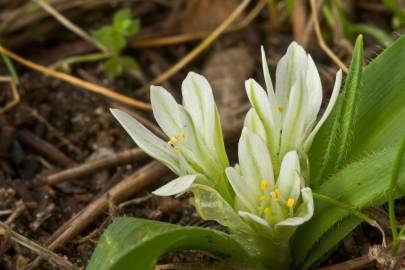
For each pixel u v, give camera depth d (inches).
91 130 6.4
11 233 5.3
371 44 6.8
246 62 6.9
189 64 6.9
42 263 5.3
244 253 4.9
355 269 5.1
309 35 6.8
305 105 4.7
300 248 5.0
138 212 5.7
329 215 4.9
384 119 5.1
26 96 6.5
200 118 4.8
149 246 4.5
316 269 5.2
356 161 4.9
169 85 6.8
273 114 4.8
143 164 6.1
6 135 6.2
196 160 4.8
